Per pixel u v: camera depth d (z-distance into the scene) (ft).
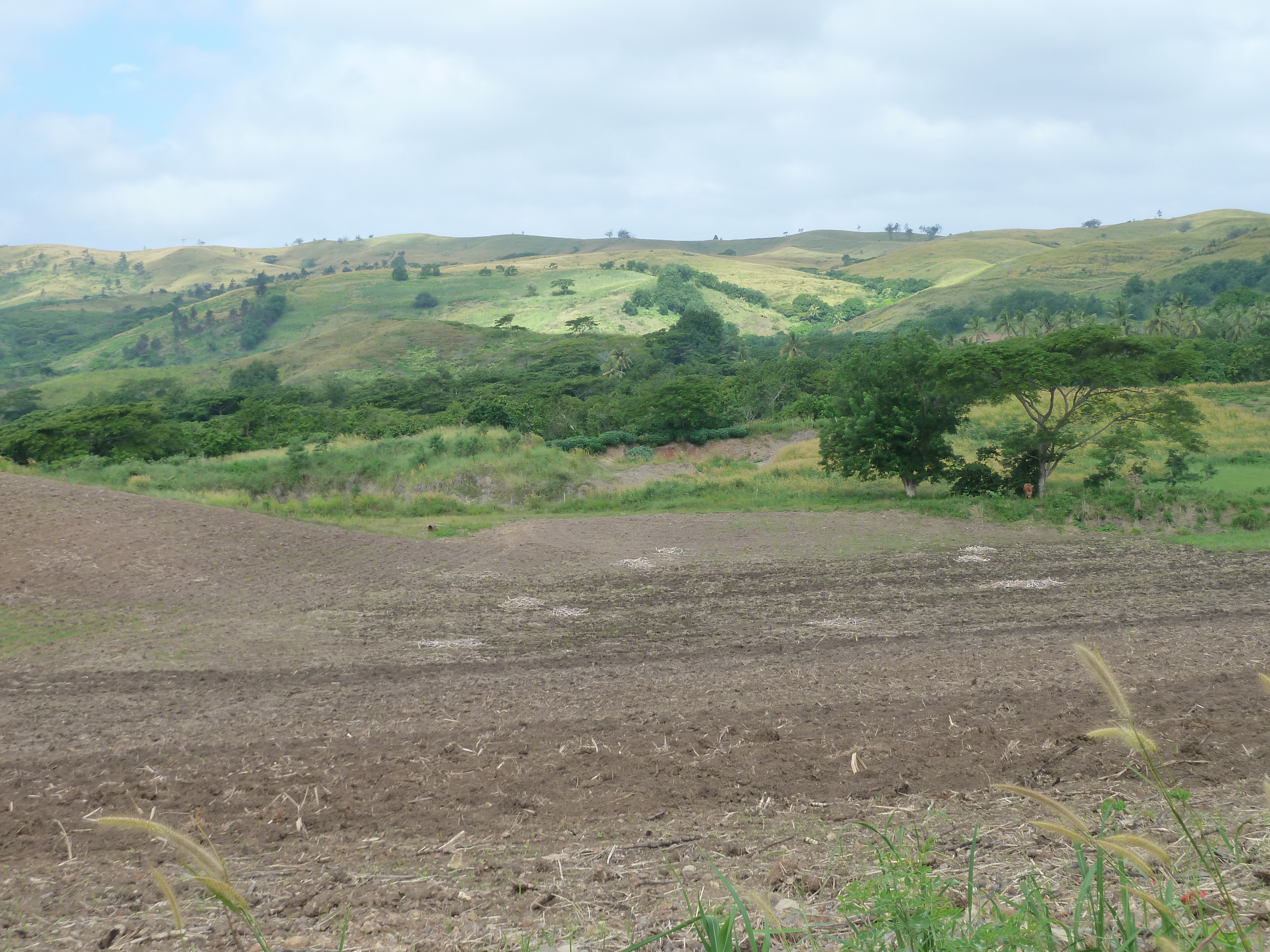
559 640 40.47
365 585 54.95
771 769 20.94
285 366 487.61
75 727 26.63
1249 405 157.38
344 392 331.77
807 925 10.12
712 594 51.98
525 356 425.69
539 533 75.77
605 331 616.80
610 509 97.86
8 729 26.50
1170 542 66.69
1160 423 87.71
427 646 39.34
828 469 101.04
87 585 49.49
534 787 20.22
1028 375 87.20
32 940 12.74
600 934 12.18
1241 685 26.96
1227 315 325.62
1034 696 26.71
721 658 35.94
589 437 152.35
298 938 12.36
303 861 16.19
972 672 30.60
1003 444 91.97
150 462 141.79
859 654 35.60
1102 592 48.16
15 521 58.29
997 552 64.54
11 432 162.30
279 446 165.89
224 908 13.76
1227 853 13.52
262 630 42.63
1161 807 16.87
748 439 158.51
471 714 27.43
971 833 15.75
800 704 26.89
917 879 9.78
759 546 69.97
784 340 506.48
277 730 25.96
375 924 12.85
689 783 20.20
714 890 13.65
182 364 654.94
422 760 22.53
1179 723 23.22
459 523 84.94
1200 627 37.91
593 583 56.65
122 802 19.98
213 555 58.70
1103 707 25.04
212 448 160.56
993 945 8.87
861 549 67.82
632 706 27.73
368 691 31.27
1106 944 8.81
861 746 22.33
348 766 22.22
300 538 66.44
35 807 19.79
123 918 13.51
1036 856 14.17
